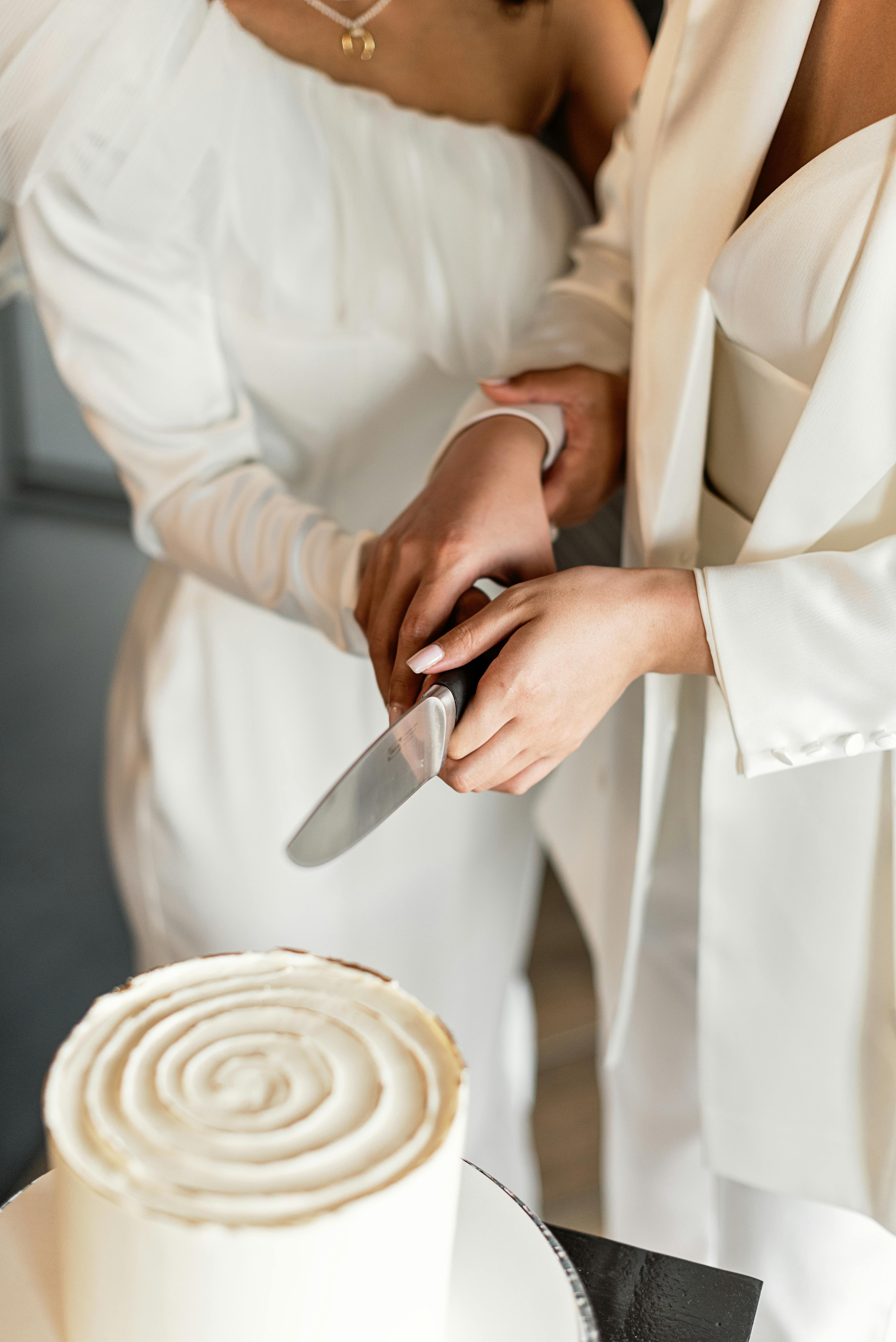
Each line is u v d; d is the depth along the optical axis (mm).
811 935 714
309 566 788
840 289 591
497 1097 1279
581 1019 1802
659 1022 917
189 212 813
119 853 1085
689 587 620
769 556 651
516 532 688
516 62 902
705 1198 940
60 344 839
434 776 582
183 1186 366
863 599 596
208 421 879
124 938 1829
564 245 948
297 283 869
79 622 2855
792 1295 802
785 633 605
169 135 767
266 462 960
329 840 523
